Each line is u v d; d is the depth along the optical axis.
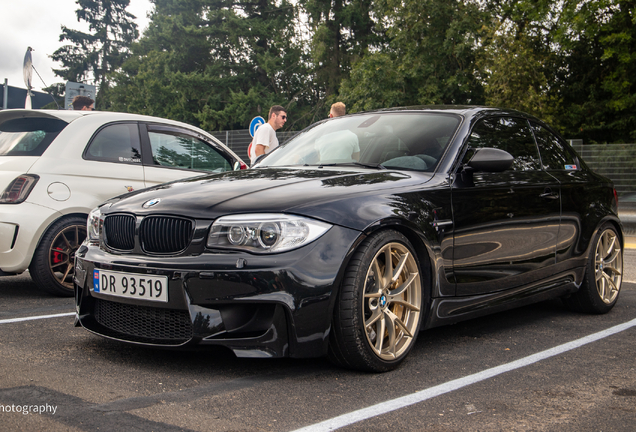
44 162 4.86
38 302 4.63
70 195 4.89
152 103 36.03
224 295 2.58
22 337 3.42
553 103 23.28
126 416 2.21
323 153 3.85
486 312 3.49
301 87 35.47
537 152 4.17
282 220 2.62
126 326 2.94
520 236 3.68
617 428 2.19
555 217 3.98
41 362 2.91
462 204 3.28
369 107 23.95
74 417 2.19
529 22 23.38
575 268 4.22
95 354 3.08
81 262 3.13
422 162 3.42
